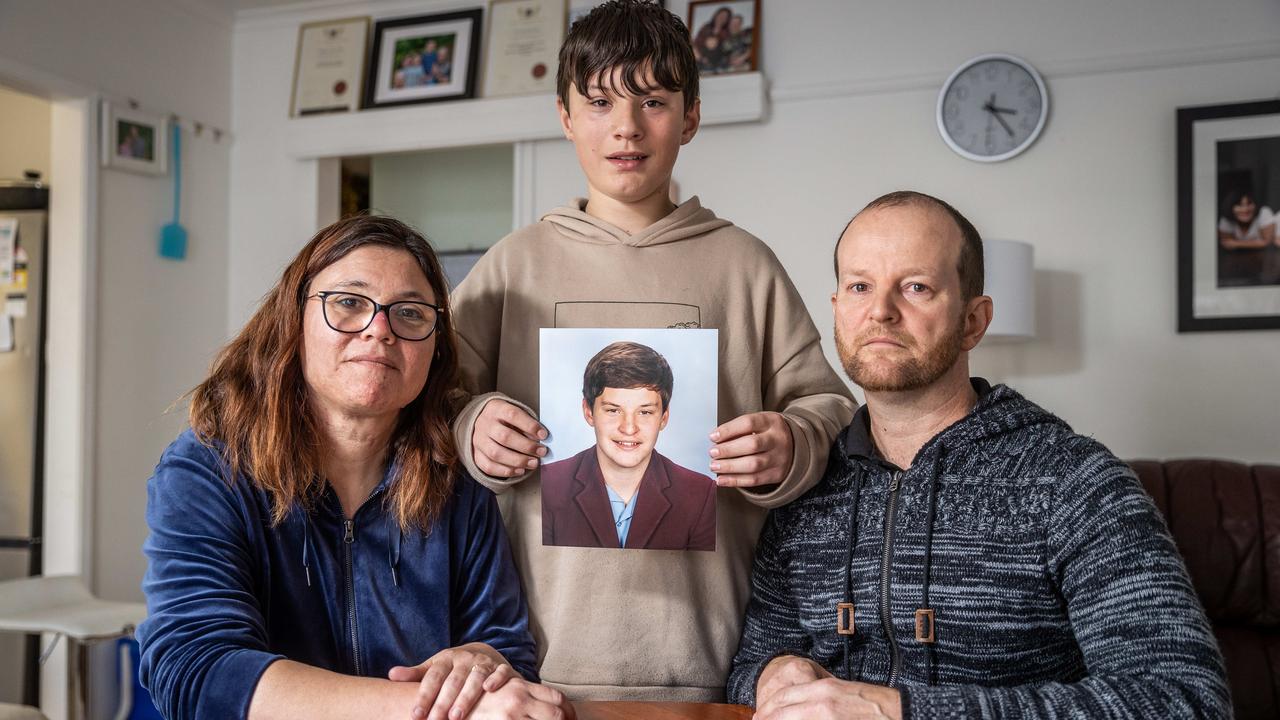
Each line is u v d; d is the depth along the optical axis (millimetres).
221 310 4039
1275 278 3014
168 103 3762
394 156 4438
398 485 1125
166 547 1016
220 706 897
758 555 1218
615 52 1149
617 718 1034
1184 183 3080
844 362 1089
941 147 3318
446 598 1144
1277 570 2410
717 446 1081
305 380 1085
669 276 1261
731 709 1074
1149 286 3146
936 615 1037
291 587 1074
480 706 935
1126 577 925
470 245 4324
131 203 3586
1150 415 3148
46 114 3738
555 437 1116
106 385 3465
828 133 3424
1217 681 857
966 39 3303
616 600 1198
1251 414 3057
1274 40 3000
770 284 1312
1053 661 1027
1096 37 3180
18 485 3361
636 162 1200
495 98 3703
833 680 894
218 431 1081
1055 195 3217
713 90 3451
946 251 1048
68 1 3305
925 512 1060
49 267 3396
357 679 924
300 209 4016
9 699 3322
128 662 2695
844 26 3420
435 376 1154
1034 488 1020
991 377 3291
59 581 2756
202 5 3916
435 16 3875
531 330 1258
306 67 4000
